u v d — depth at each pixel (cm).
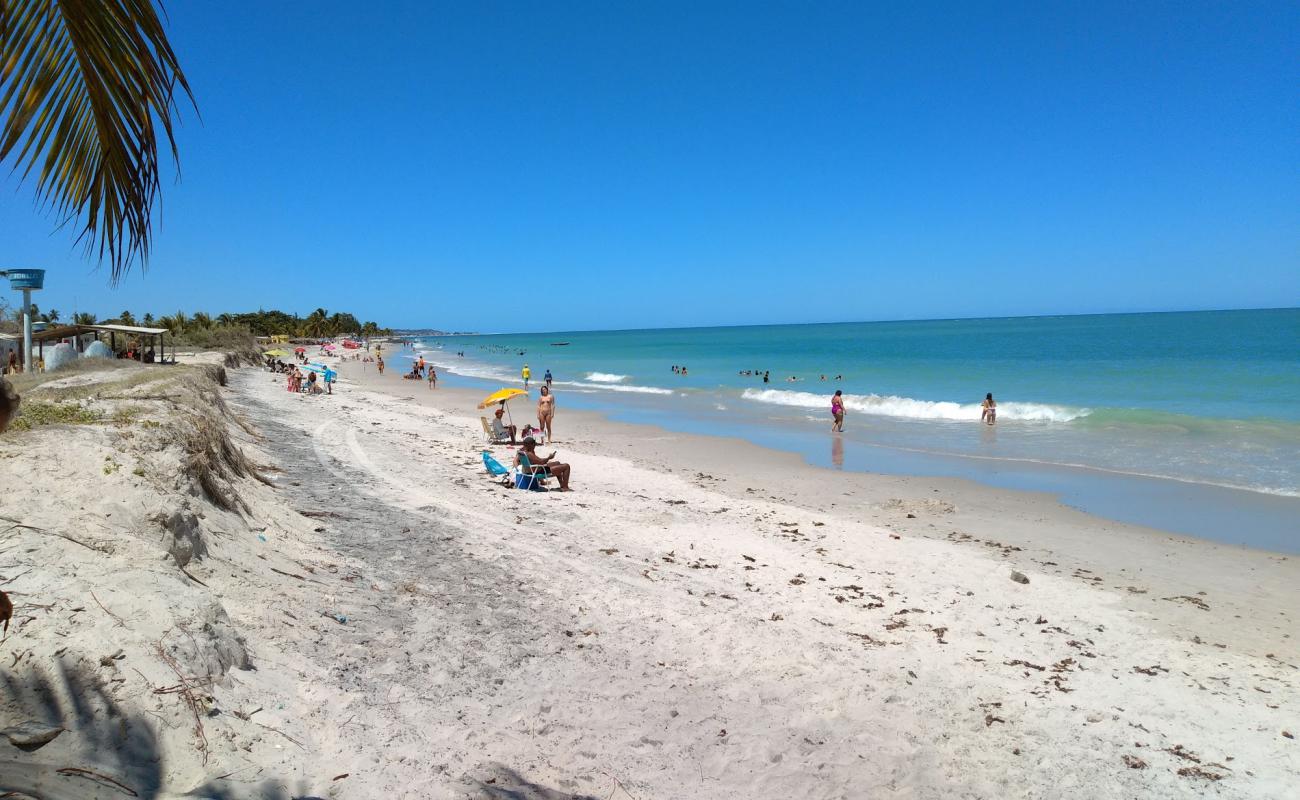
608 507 1220
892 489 1493
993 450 1919
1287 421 2108
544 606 704
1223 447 1823
